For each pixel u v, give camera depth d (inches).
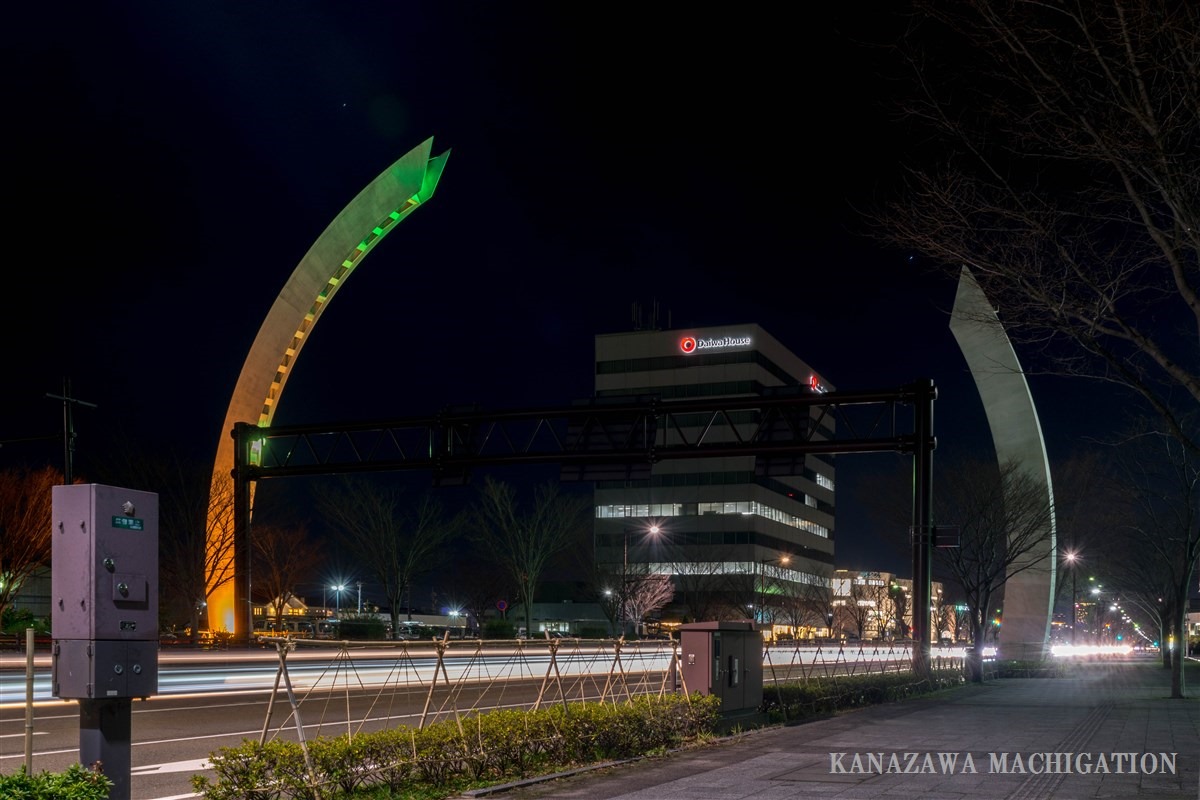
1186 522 1173.7
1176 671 1133.7
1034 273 454.6
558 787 437.4
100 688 272.2
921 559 1214.9
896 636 4670.3
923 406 1246.9
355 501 2780.5
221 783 346.3
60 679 276.4
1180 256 422.0
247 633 1621.6
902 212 466.9
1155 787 446.0
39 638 1539.1
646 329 4894.2
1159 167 399.9
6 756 555.2
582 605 4402.1
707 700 636.1
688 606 3782.0
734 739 636.7
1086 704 1011.3
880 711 892.0
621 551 4493.1
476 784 431.5
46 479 1974.7
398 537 2908.5
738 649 711.1
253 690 1071.6
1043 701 1058.7
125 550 284.5
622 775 477.4
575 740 502.0
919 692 1149.7
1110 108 402.6
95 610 274.1
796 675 1553.9
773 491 4650.6
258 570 2783.0
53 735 657.0
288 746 371.9
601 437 1419.8
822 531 5413.4
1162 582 2156.7
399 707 863.7
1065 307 452.4
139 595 286.2
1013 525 1823.3
